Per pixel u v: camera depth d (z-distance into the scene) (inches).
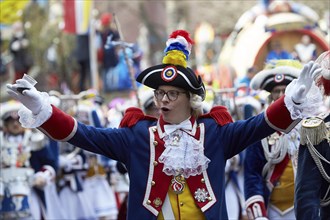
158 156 547.2
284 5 1509.6
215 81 1195.3
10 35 1736.0
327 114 538.3
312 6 1974.7
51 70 1688.0
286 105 519.2
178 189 544.7
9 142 903.7
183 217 543.2
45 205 930.1
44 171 906.7
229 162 866.8
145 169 547.2
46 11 1760.6
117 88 1514.5
